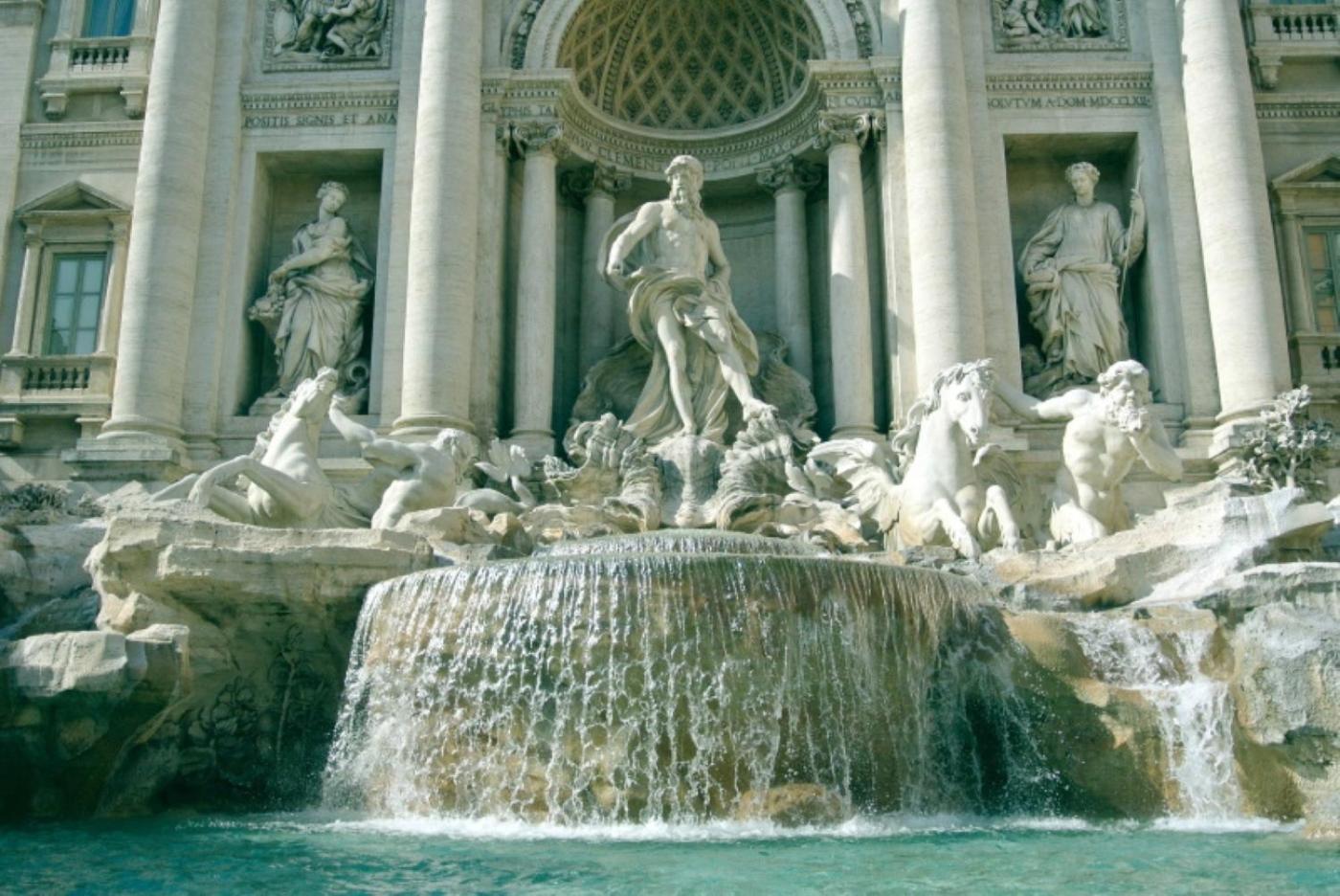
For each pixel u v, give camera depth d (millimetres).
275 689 13930
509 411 23828
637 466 21141
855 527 19312
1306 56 24953
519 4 24922
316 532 13555
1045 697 12211
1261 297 22141
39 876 8633
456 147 23125
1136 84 24484
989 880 8117
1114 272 23625
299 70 25141
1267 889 7723
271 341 24672
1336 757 10445
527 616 12070
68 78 25703
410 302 22469
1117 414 16016
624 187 26484
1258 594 11219
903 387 22703
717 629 11820
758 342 24375
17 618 15000
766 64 26828
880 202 24094
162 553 12859
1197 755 11438
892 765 12148
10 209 25156
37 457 23812
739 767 11555
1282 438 20203
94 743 12078
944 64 23281
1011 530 15867
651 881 8141
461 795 11945
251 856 9445
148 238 23016
